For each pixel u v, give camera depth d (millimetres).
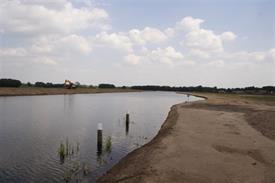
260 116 32781
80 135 23375
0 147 18625
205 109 42812
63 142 20406
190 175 10938
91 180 12430
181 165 12266
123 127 28422
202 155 14047
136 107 56250
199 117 31078
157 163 12539
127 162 13703
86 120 33500
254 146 16219
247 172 11391
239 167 12070
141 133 24969
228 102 63906
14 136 22594
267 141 17703
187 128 22719
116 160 15633
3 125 28562
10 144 19547
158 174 11008
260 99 83375
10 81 118625
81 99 86250
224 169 11766
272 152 14836
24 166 14484
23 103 61750
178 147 15742
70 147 18797
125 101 78875
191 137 18750
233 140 17891
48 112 42625
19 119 33531
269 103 62094
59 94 128250
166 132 20891
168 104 67188
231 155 14117
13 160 15547
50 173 13422
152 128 28078
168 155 13969
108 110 47812
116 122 32094
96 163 15047
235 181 10344
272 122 27234
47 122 31219
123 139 21953
